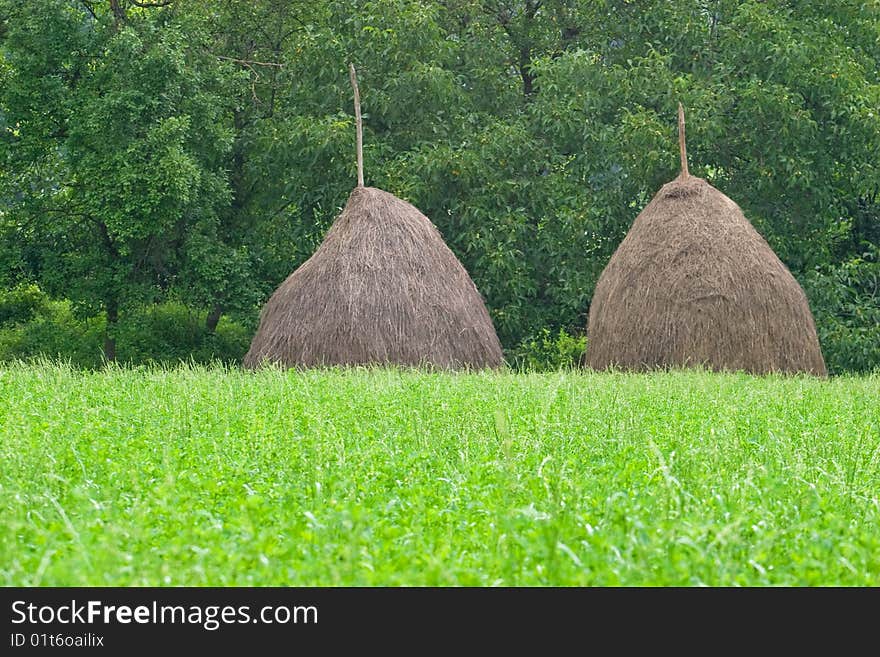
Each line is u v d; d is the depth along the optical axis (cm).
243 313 5397
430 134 5441
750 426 2295
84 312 5344
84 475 1591
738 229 4269
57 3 4988
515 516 1334
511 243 5256
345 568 1115
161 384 2977
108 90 5031
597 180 5438
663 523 1302
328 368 4053
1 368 3659
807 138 5300
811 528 1332
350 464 1733
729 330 4094
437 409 2447
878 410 2702
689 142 5294
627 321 4206
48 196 5378
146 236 5000
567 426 2238
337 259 4262
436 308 4228
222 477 1606
